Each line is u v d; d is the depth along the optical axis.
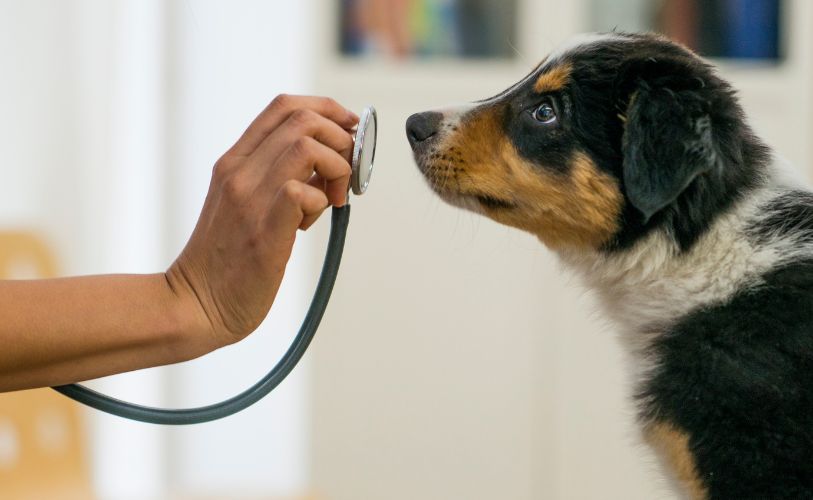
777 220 2.10
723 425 1.90
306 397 3.96
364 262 3.88
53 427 2.80
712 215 2.12
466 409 3.95
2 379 1.51
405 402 3.95
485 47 3.94
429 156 2.33
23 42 3.57
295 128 1.56
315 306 1.68
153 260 3.87
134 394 3.78
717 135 2.11
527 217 2.32
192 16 3.80
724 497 1.89
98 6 3.70
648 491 3.89
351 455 3.97
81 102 3.69
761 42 3.95
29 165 3.58
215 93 3.89
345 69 3.89
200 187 3.91
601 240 2.27
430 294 3.90
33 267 2.84
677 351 2.04
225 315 1.55
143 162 3.83
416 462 3.97
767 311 1.96
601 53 2.29
